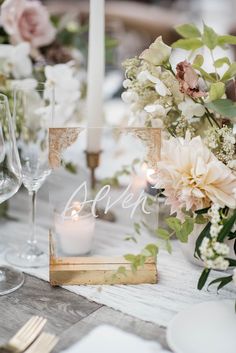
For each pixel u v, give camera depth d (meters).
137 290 0.90
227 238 0.88
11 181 0.88
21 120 1.03
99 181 1.32
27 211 1.29
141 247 1.04
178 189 0.85
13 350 0.69
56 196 0.97
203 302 0.80
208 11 3.08
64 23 1.55
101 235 1.11
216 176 0.82
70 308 0.84
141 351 0.68
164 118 0.95
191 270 0.97
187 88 0.87
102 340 0.70
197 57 0.93
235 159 0.87
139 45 2.59
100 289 0.83
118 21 2.63
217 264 0.73
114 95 2.17
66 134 0.92
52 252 0.93
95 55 1.17
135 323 0.79
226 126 0.86
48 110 1.03
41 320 0.78
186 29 1.02
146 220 1.06
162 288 0.90
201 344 0.71
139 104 0.96
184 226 0.84
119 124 1.56
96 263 0.93
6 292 0.88
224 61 0.93
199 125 0.94
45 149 1.02
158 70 0.92
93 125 1.20
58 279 0.91
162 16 2.76
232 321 0.76
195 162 0.83
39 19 1.39
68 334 0.76
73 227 0.97
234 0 2.97
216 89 0.85
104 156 1.55
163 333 0.77
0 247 1.08
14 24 1.35
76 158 1.44
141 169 1.18
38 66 1.39
